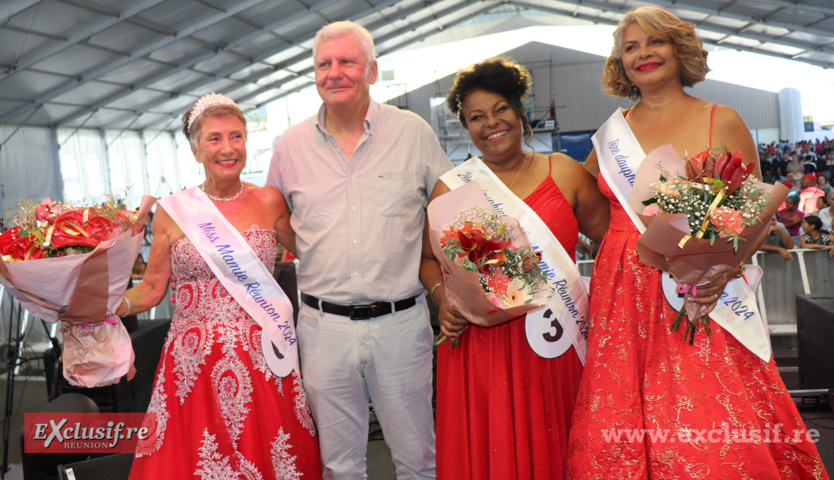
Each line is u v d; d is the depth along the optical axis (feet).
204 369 6.27
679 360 5.50
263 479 6.22
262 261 6.60
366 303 6.40
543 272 6.07
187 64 44.01
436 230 5.83
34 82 37.37
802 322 12.98
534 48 68.03
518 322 6.00
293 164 6.67
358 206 6.40
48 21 30.91
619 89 6.30
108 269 5.88
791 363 15.25
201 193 6.64
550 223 6.12
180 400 6.30
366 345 6.42
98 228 5.95
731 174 5.05
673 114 5.87
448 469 6.21
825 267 15.81
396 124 6.62
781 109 65.10
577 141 66.69
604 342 5.71
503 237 5.57
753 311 5.58
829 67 60.18
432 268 6.64
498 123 6.05
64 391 9.67
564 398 6.22
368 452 10.73
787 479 5.50
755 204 5.01
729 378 5.37
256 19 41.24
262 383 6.37
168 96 50.93
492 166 6.47
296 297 11.85
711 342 5.48
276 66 54.44
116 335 6.41
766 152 60.85
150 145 59.31
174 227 6.57
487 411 6.07
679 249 5.14
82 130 49.34
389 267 6.41
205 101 6.49
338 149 6.47
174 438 6.23
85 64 37.76
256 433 6.25
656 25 5.67
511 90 6.09
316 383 6.55
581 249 17.25
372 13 48.26
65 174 46.75
